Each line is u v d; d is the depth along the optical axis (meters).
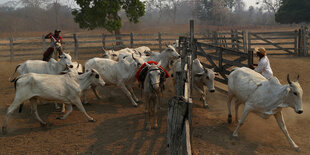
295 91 4.29
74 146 5.15
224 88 8.74
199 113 6.71
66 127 6.12
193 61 7.19
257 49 6.30
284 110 6.66
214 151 4.70
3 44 16.25
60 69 7.49
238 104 5.91
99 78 6.33
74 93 6.11
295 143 4.90
